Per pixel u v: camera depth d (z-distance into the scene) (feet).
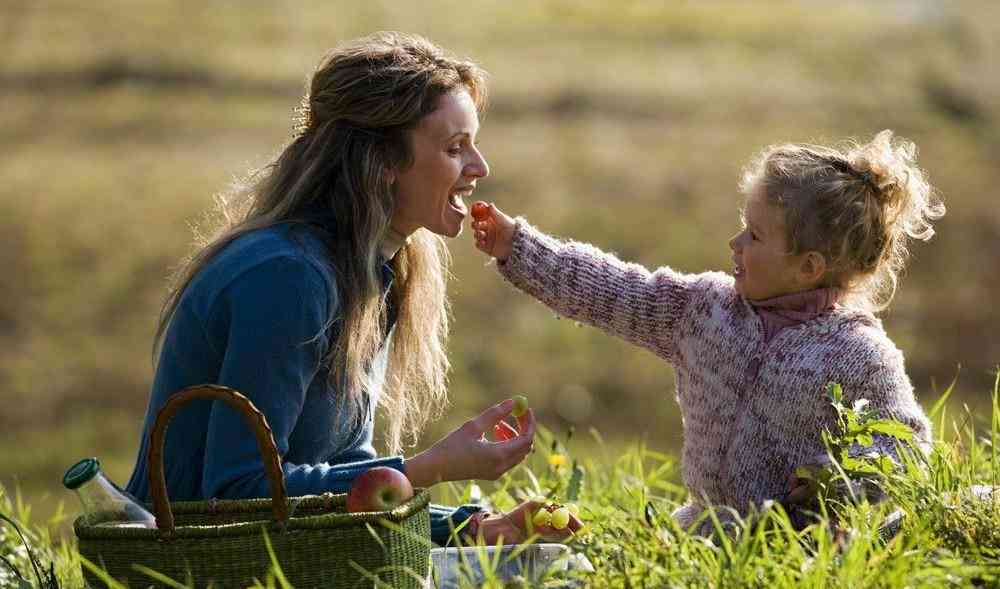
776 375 32.42
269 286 29.63
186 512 27.78
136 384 129.90
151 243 147.95
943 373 133.18
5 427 122.72
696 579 26.40
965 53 222.89
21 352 132.77
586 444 119.24
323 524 25.96
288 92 196.03
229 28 223.10
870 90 203.00
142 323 137.49
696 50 224.33
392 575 26.48
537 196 156.66
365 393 32.04
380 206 31.07
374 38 32.53
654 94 197.26
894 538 27.99
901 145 34.22
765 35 231.71
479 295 139.95
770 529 31.99
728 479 32.91
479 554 26.89
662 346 34.55
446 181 31.65
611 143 176.35
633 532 28.94
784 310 33.06
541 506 30.50
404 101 31.12
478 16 241.96
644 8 247.09
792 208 32.65
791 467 32.32
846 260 33.04
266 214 31.42
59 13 227.40
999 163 177.58
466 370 129.08
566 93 195.00
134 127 181.57
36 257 145.48
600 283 34.63
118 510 27.45
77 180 161.99
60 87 196.75
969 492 30.17
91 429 122.21
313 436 30.58
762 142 177.37
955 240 155.22
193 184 160.45
